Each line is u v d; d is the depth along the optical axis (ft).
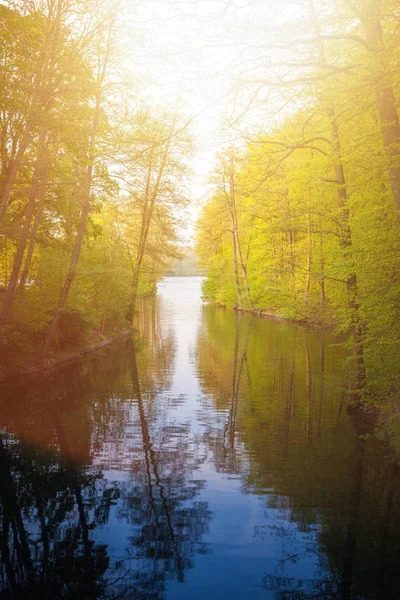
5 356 56.44
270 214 59.52
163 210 99.09
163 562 18.47
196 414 39.63
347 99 24.88
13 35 47.88
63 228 70.33
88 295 76.89
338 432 34.65
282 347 74.90
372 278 32.40
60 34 50.93
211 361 64.64
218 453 30.45
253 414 39.60
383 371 34.83
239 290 154.30
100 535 20.52
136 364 63.62
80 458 29.71
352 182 36.58
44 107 48.44
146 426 36.47
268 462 29.01
